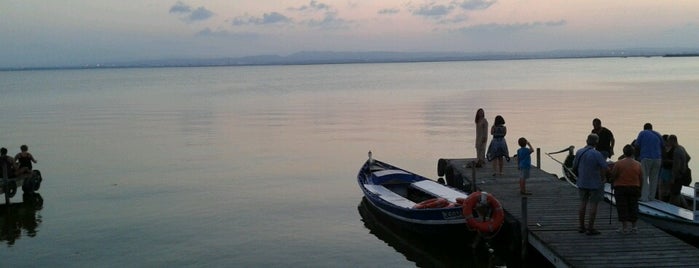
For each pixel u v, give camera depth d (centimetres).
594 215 1364
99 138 3906
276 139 3803
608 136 1789
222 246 1678
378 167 2362
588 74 13500
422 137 3772
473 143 3494
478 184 1955
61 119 5209
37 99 8150
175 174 2700
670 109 4975
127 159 3095
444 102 6303
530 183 1962
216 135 4012
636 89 7638
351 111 5594
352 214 2017
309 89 9769
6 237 1761
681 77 10800
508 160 2127
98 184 2491
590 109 5141
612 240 1332
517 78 12119
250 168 2834
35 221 1934
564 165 2123
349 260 1569
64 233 1800
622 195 1361
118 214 2016
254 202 2181
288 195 2291
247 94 8669
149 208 2095
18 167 2258
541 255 1467
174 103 7019
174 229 1839
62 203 2173
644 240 1329
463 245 1678
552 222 1485
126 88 11506
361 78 14675
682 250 1260
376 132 4056
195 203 2164
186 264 1530
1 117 5438
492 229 1486
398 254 1612
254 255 1603
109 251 1634
